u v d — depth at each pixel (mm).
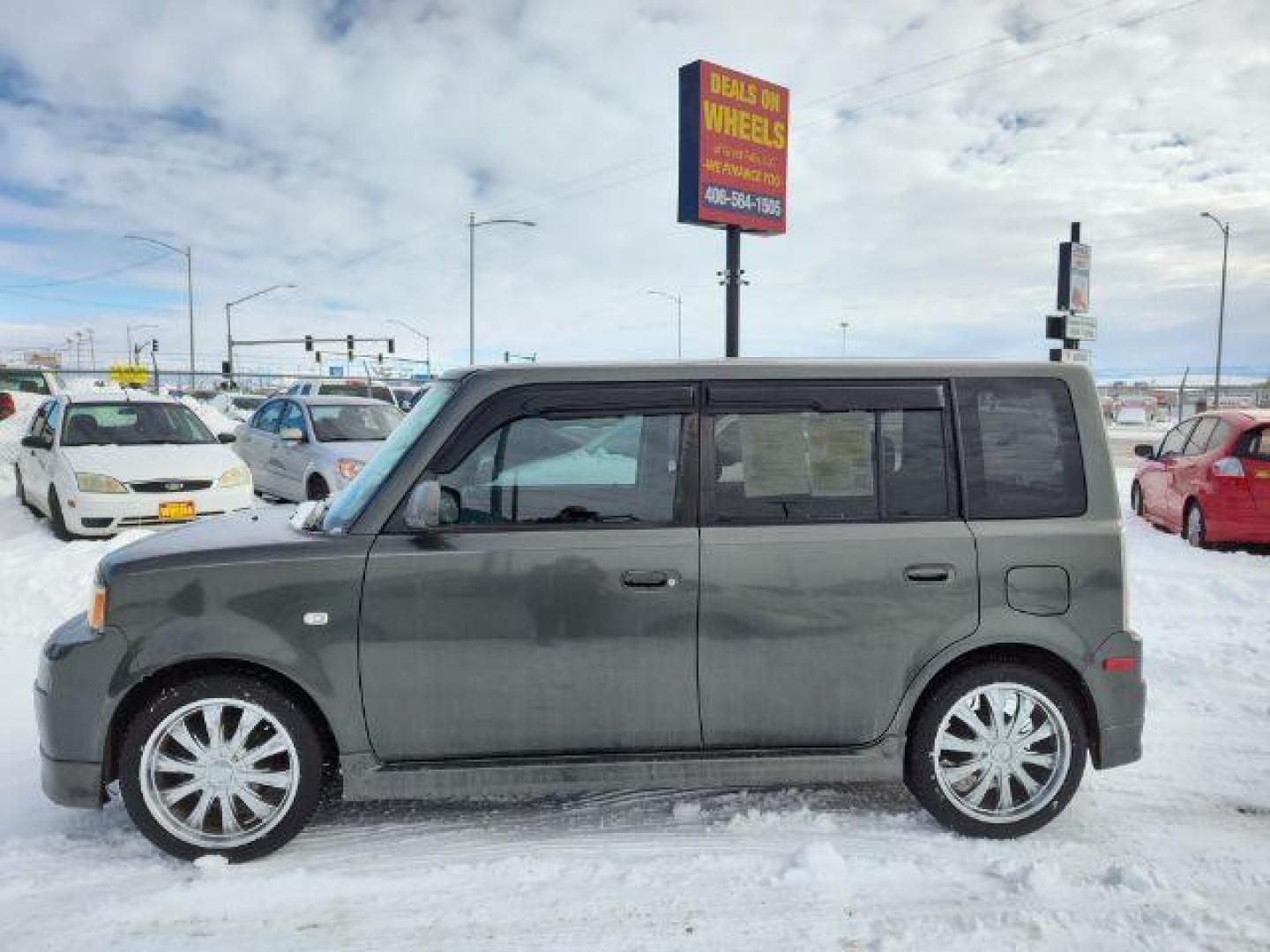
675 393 3762
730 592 3646
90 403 11562
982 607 3727
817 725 3711
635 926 3143
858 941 3045
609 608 3613
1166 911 3197
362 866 3523
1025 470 3834
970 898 3295
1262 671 5859
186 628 3492
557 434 3709
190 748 3523
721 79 20781
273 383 81500
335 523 3779
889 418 3805
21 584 7551
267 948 3025
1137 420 55406
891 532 3717
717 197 20938
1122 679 3791
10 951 3000
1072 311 14258
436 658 3574
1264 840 3730
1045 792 3768
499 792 3609
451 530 3625
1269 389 47844
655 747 3693
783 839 3729
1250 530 9938
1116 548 3795
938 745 3742
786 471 3750
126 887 3387
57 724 3510
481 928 3133
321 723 3721
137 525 10172
